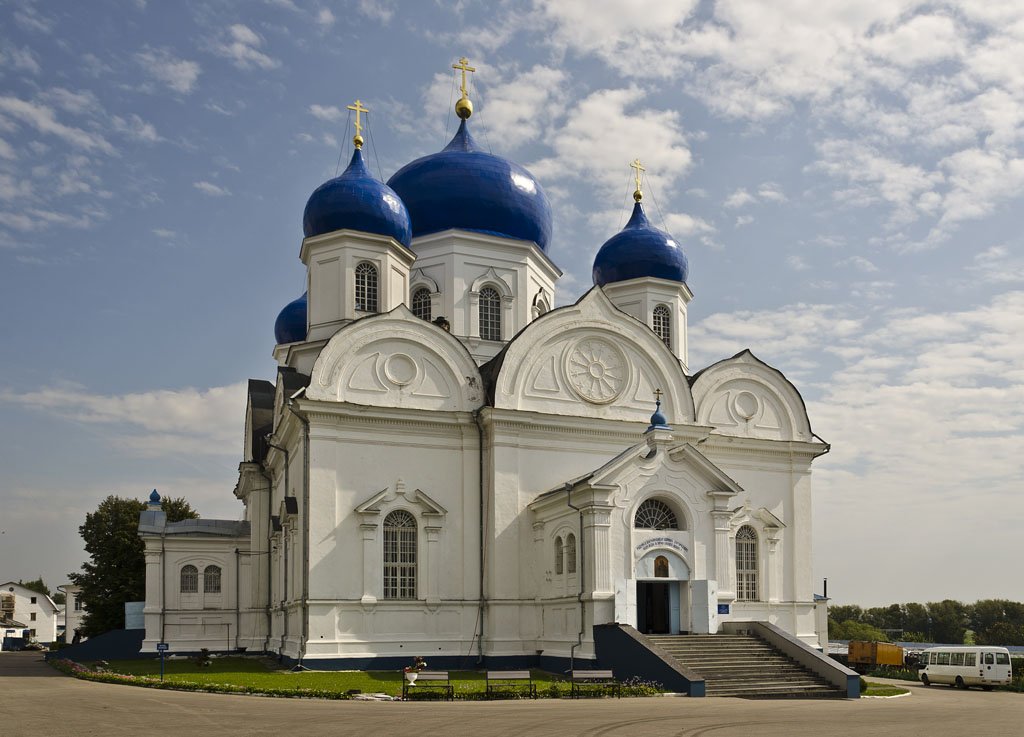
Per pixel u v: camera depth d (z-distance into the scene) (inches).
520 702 1061.1
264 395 2106.3
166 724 820.6
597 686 1169.4
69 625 5012.3
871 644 2048.5
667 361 1743.4
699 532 1485.0
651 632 1549.0
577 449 1646.2
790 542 1806.1
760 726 854.5
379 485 1534.2
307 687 1160.8
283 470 1777.8
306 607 1445.6
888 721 925.2
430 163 1913.1
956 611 5044.3
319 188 1760.6
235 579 2103.8
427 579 1526.8
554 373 1654.8
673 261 2037.4
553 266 1998.0
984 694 1487.5
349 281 1718.8
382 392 1558.8
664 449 1483.8
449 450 1590.8
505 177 1911.9
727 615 1469.0
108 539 2785.4
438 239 1867.6
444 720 861.2
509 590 1556.3
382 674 1376.7
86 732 767.7
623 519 1435.8
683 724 857.5
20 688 1229.1
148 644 2022.6
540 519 1567.4
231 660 1808.6
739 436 1797.5
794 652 1366.9
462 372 1617.9
